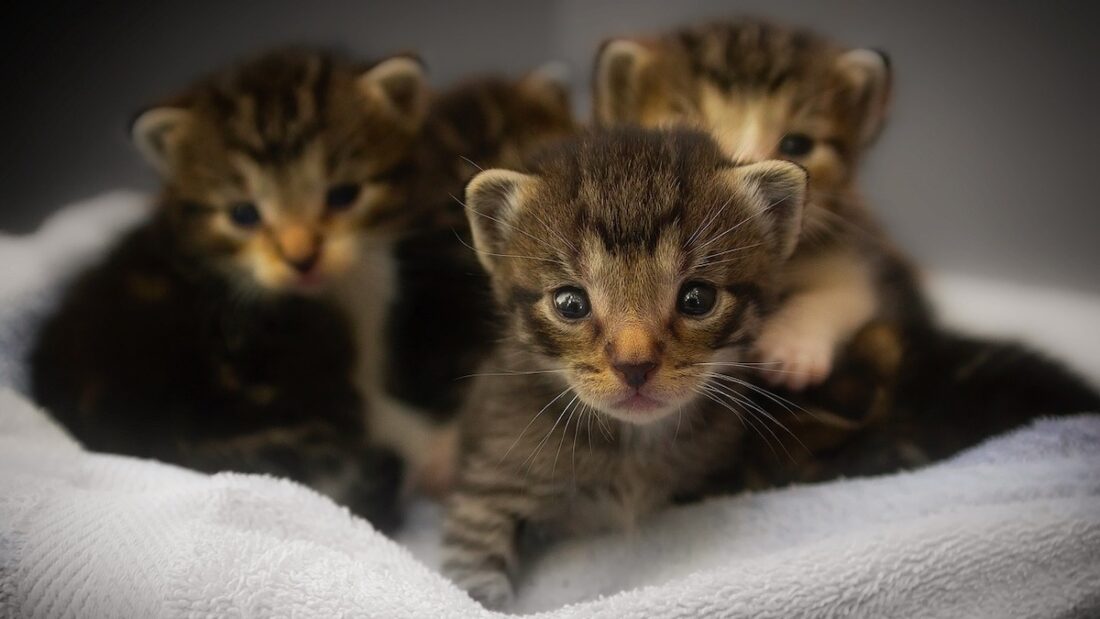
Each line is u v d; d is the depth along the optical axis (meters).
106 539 0.22
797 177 0.24
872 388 0.27
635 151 0.24
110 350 0.28
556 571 0.25
